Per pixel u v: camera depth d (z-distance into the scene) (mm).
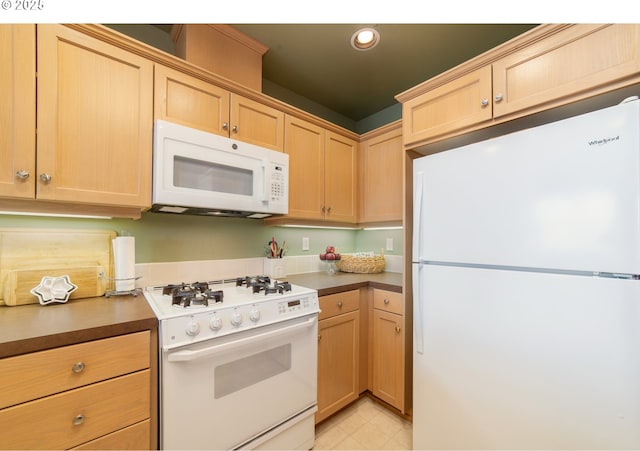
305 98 2408
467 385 1230
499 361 1132
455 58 1884
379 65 1962
